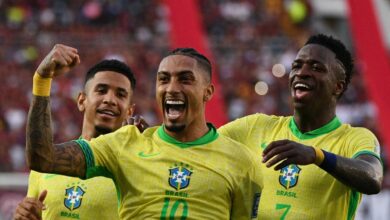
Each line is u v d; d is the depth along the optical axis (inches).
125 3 2145.7
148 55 1881.2
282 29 2228.1
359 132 506.3
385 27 2583.7
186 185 430.0
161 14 2143.2
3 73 1802.4
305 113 511.5
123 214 435.2
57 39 1891.0
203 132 447.2
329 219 495.2
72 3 2121.1
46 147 409.4
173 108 438.9
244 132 528.1
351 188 455.8
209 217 428.1
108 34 2039.9
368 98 1867.6
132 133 446.9
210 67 452.1
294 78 511.5
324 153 429.1
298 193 499.8
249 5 2252.7
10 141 1640.0
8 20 2036.2
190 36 1561.3
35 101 410.9
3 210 1334.9
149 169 433.1
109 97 584.7
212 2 2223.2
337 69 512.7
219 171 435.2
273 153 410.0
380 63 1578.5
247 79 1916.8
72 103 1728.6
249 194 442.6
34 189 562.6
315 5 2546.8
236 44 2012.8
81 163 425.4
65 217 544.4
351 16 1604.3
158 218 426.0
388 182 1262.3
